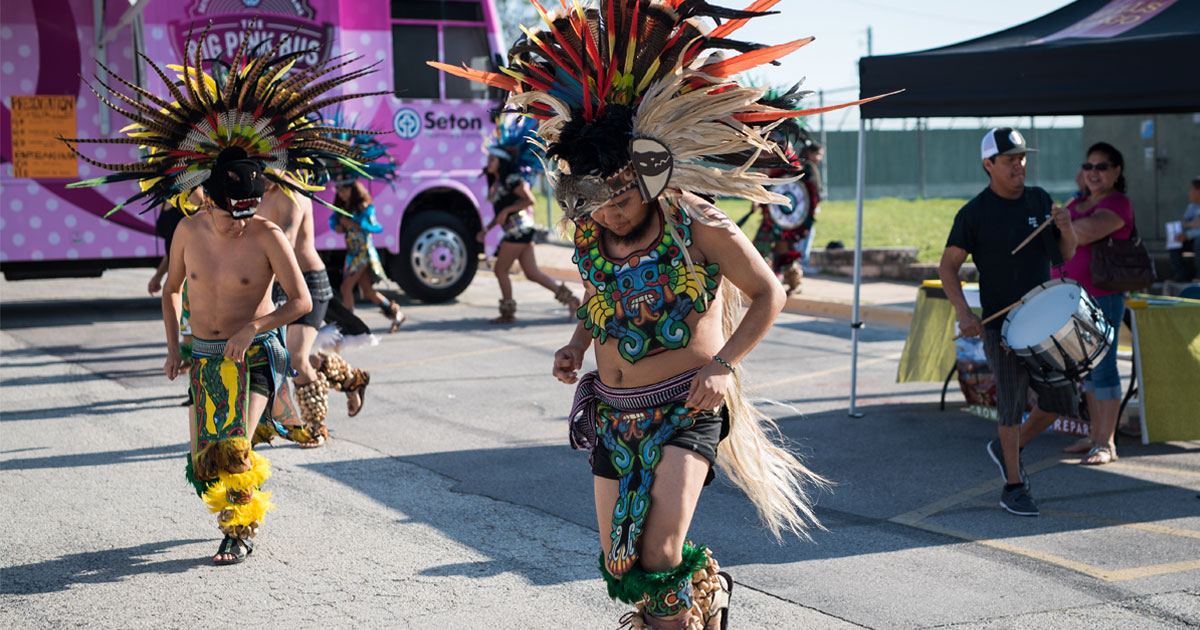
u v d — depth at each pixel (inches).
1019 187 227.3
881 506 230.7
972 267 577.3
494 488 243.6
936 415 319.3
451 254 600.1
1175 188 651.5
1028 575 188.4
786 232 571.8
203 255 191.3
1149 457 271.0
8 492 239.8
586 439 146.0
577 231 137.2
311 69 196.7
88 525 216.4
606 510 139.3
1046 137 1368.1
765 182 135.1
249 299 192.5
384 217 583.8
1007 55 264.7
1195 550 201.2
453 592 180.1
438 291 600.4
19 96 517.3
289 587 182.5
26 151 519.8
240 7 536.4
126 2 519.5
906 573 189.6
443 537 209.3
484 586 182.9
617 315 134.7
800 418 316.5
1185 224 534.3
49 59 519.5
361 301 606.5
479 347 448.5
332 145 202.8
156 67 185.5
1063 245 226.4
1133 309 279.3
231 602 175.6
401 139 584.7
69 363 410.9
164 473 256.4
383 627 165.3
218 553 194.4
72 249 529.7
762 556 198.7
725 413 141.4
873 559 197.2
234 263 190.4
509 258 513.3
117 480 250.1
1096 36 264.2
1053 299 220.5
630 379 135.9
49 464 264.1
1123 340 291.1
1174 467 261.3
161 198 198.4
